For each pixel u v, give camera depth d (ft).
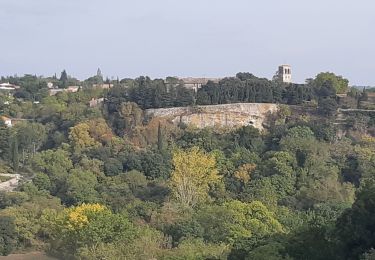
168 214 270.67
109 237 229.86
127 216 272.10
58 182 352.90
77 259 237.04
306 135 378.12
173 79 618.85
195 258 176.24
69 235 246.27
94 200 309.01
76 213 245.24
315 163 331.16
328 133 389.39
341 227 118.11
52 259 267.39
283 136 377.50
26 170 404.36
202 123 438.40
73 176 341.62
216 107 443.73
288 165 328.90
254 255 127.03
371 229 113.80
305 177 319.68
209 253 191.21
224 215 245.24
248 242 178.29
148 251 214.90
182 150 371.35
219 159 346.74
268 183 308.19
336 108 435.12
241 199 301.63
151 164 361.51
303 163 334.65
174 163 319.06
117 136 426.10
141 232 236.22
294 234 139.03
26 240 288.10
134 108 441.68
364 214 114.73
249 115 442.50
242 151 360.69
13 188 352.49
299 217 256.52
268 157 344.49
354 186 319.68
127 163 368.68
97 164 367.86
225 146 382.42
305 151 343.67
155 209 286.66
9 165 418.10
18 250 284.82
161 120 433.48
